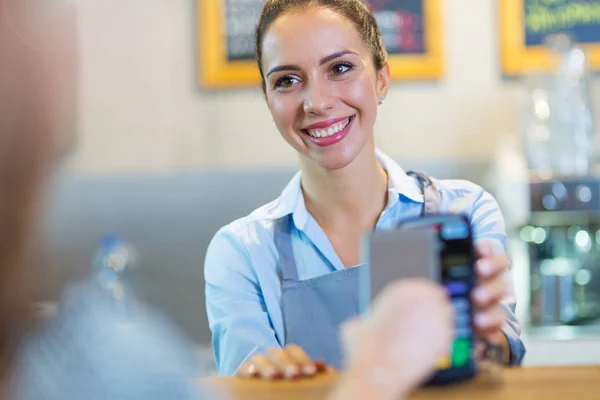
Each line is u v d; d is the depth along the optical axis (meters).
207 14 2.37
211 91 2.40
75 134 0.43
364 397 0.50
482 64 2.36
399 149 2.37
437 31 2.34
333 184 1.28
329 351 1.22
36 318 0.46
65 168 0.45
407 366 0.50
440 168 2.35
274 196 2.39
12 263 0.41
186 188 2.40
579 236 2.13
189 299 2.38
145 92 2.41
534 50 2.33
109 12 2.40
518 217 2.12
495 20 2.35
